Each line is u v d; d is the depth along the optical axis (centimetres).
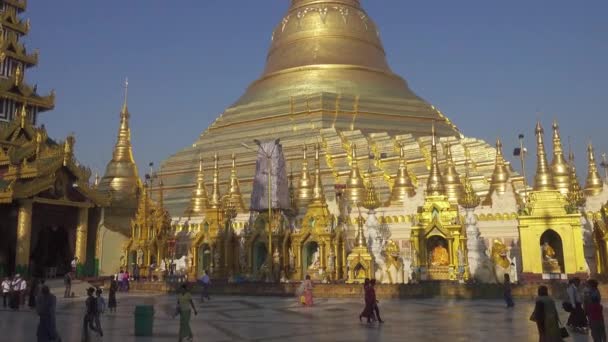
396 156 6881
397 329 2414
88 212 5941
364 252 4803
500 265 4550
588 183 6241
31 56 6588
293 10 9225
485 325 2533
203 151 8094
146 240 5972
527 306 3488
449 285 4144
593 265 4866
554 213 4684
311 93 7931
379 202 5728
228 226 5797
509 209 5238
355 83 8219
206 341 2095
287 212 5791
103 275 5972
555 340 1599
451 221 4872
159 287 4897
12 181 4988
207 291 4209
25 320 2908
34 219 5366
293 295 4397
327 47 8575
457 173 6050
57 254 5962
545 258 4741
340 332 2330
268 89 8506
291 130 7575
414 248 4934
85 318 2120
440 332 2308
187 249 6444
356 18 8994
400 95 8419
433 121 8181
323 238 5197
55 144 5934
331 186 6581
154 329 2477
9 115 6059
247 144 7694
